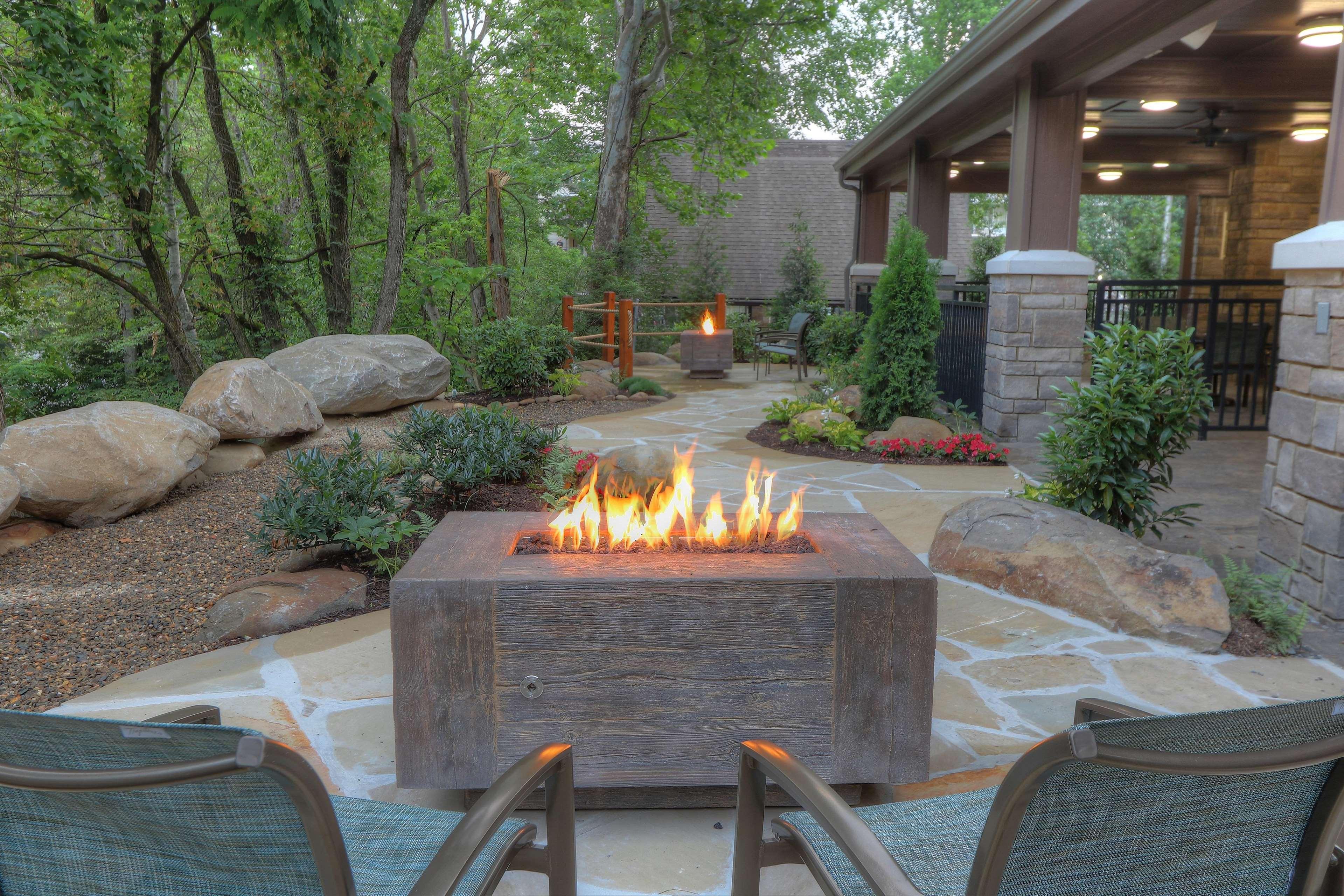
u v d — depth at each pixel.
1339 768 1.44
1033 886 1.46
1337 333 4.07
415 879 1.71
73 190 10.48
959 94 9.98
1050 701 3.49
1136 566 4.32
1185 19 6.36
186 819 1.41
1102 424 4.93
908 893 1.48
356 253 16.73
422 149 19.88
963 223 26.59
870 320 9.26
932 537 5.55
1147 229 28.16
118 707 3.41
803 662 2.55
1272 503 4.64
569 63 18.41
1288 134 12.78
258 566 5.09
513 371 12.00
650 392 12.56
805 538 3.00
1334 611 4.14
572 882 1.91
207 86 14.01
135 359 20.67
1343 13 7.23
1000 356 9.12
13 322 13.80
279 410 8.00
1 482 5.41
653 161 23.56
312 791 1.33
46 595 4.69
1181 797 1.42
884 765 2.60
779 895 2.39
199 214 15.04
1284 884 1.57
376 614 4.39
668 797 2.77
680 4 17.75
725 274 22.80
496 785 1.69
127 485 5.92
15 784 1.33
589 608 2.50
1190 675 3.71
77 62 9.89
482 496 6.04
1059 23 7.39
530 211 23.42
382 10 14.05
